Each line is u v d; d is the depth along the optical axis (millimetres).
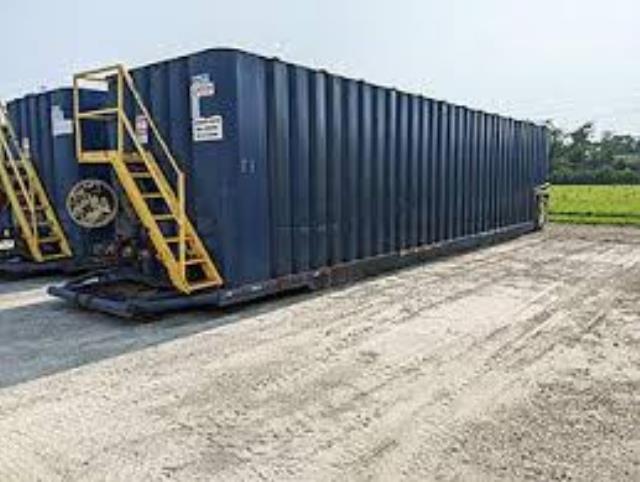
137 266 9008
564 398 5223
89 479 3943
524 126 18219
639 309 8516
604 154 78750
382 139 11117
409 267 12281
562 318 8000
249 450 4316
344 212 10242
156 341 7051
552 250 15234
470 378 5723
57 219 11797
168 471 4031
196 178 8273
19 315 8484
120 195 9078
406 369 5988
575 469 4020
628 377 5734
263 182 8461
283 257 8906
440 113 13109
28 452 4324
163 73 8570
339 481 3879
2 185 11992
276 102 8594
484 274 11453
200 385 5590
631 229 21109
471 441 4422
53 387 5586
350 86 10180
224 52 7844
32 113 12258
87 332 7508
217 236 8141
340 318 8023
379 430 4613
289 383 5621
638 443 4383
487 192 15812
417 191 12344
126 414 4957
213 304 8023
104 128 10898
